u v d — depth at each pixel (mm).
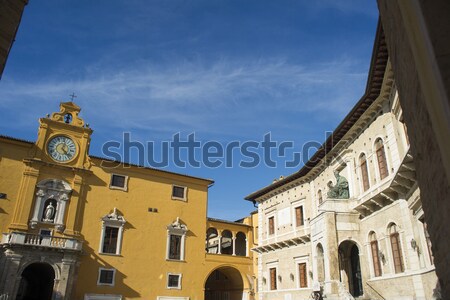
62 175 37312
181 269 41375
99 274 36281
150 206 41500
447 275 6758
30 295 38688
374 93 22875
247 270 46625
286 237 35938
